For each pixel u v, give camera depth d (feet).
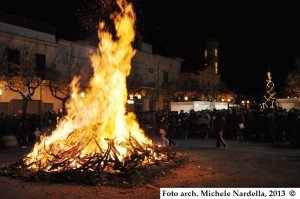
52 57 96.53
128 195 25.03
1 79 80.07
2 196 24.98
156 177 30.73
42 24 98.12
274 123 63.98
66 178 29.55
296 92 139.03
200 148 55.62
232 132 71.97
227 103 112.06
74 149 33.58
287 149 53.62
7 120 61.21
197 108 97.81
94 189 26.89
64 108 88.12
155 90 133.69
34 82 88.69
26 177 30.53
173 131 57.98
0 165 37.76
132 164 30.96
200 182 29.14
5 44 83.76
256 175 32.12
